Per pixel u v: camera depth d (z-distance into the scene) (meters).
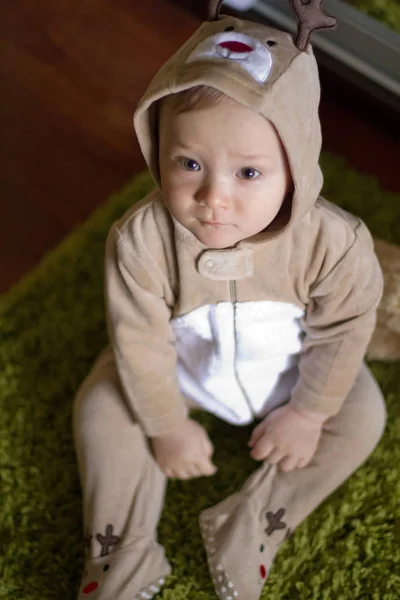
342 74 1.38
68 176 1.37
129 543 0.88
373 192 1.29
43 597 0.93
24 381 1.11
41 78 1.50
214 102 0.56
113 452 0.92
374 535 0.95
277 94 0.55
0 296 1.22
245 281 0.73
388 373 1.09
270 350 0.84
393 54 1.31
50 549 0.97
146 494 0.93
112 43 1.53
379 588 0.92
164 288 0.78
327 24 0.59
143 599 0.86
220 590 0.86
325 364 0.83
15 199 1.34
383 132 1.40
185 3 1.56
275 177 0.60
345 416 0.94
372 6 1.33
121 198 1.29
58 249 1.25
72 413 1.07
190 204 0.62
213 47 0.56
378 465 1.01
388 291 1.00
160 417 0.89
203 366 0.88
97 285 1.20
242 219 0.62
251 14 1.43
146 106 0.59
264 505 0.92
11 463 1.04
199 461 0.94
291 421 0.91
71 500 1.01
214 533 0.90
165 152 0.61
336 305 0.77
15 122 1.44
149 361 0.83
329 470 0.93
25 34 1.55
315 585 0.92
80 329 1.15
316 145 0.63
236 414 0.98
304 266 0.73
